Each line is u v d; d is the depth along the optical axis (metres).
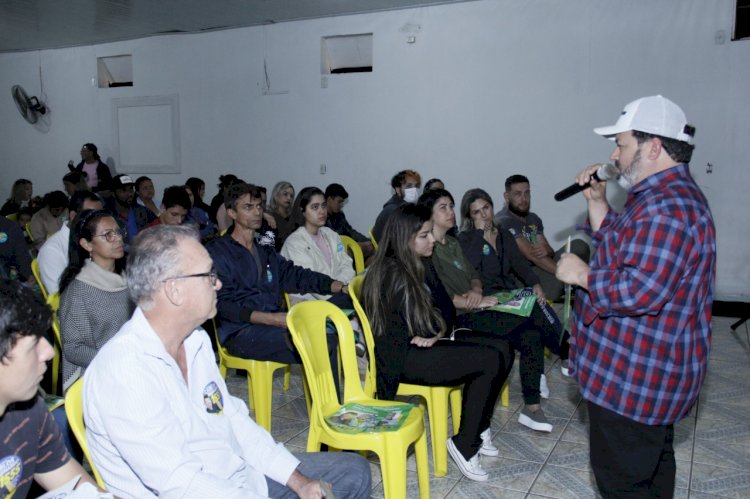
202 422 1.54
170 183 8.42
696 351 1.68
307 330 2.28
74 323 2.40
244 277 3.03
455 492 2.53
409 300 2.45
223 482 1.43
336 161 7.25
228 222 5.89
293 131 7.46
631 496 1.77
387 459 2.08
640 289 1.59
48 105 9.30
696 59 5.52
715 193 5.60
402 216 2.46
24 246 4.29
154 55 8.27
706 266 1.64
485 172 6.45
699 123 5.57
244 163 7.84
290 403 3.47
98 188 8.09
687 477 2.63
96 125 8.95
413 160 6.81
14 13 6.98
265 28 7.45
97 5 6.61
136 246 1.46
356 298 2.58
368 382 2.53
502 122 6.32
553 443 2.97
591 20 5.84
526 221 4.35
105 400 1.38
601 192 2.02
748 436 3.01
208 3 6.48
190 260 1.46
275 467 1.69
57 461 1.40
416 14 6.59
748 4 5.34
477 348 2.50
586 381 1.79
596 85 5.89
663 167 1.70
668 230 1.58
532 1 6.05
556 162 6.13
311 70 7.25
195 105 8.06
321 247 3.93
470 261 3.55
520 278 3.68
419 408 2.33
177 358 1.57
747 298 5.59
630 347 1.69
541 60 6.08
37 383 1.19
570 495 2.49
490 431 2.88
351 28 6.95
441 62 6.54
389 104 6.86
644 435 1.73
